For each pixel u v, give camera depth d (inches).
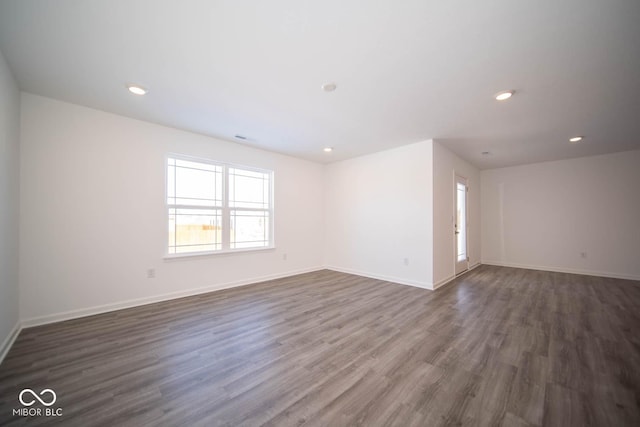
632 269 180.4
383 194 184.1
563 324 104.1
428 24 64.4
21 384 65.9
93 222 114.9
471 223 225.3
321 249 222.8
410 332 97.3
